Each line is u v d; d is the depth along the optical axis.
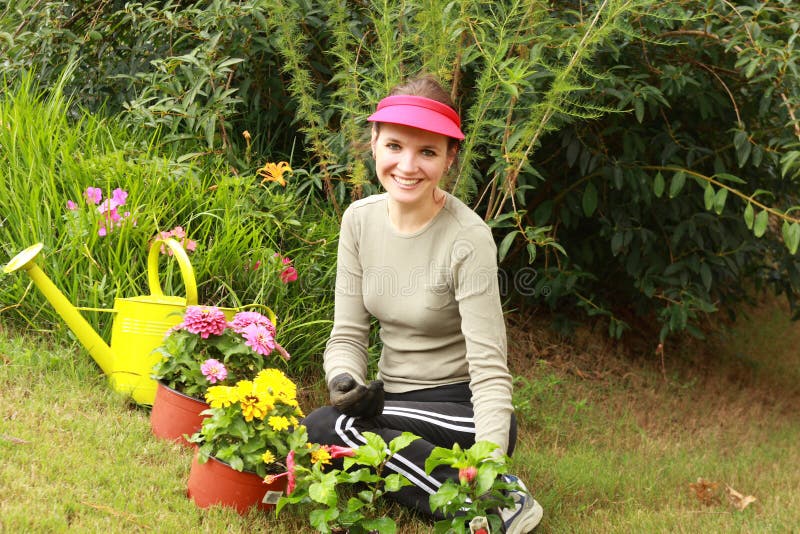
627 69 3.97
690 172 3.83
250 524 2.10
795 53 3.40
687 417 4.24
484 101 3.11
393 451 2.01
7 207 3.14
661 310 4.43
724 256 4.41
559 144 4.21
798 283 4.61
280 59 3.95
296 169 3.76
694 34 3.69
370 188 3.41
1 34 3.89
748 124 4.37
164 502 2.09
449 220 2.35
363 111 3.36
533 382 4.00
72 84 4.20
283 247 3.51
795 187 4.71
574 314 4.89
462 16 3.03
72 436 2.30
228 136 3.82
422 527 2.30
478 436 2.20
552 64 3.49
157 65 3.80
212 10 3.55
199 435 2.17
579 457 3.25
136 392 2.65
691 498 3.03
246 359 2.49
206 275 3.14
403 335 2.46
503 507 2.23
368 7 3.70
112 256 3.04
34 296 2.95
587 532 2.49
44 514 1.85
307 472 2.06
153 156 3.60
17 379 2.58
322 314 3.34
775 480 3.37
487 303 2.29
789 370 5.49
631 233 4.22
